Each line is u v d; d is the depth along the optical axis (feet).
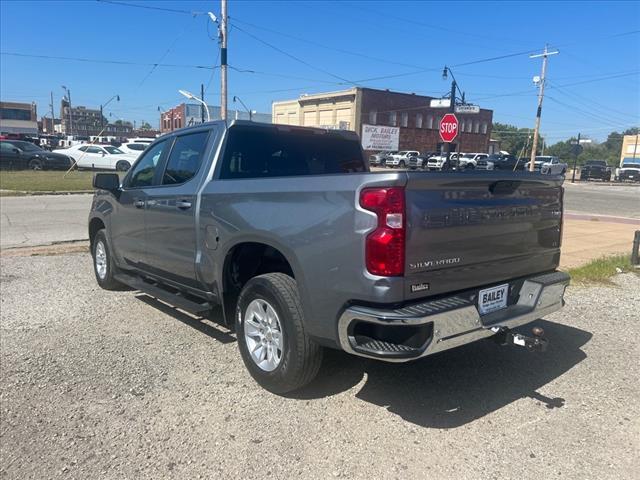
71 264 26.96
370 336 11.01
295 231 11.60
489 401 12.69
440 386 13.46
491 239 11.89
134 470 9.82
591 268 26.37
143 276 18.98
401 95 196.03
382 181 10.14
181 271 15.99
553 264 14.16
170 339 16.40
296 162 16.44
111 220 20.20
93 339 16.35
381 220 10.15
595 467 10.09
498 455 10.43
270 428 11.31
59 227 38.96
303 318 11.81
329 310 11.09
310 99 203.92
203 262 14.78
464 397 12.87
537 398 12.88
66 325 17.60
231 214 13.46
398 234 10.12
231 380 13.57
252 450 10.49
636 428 11.53
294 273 11.75
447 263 10.97
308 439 10.90
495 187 11.88
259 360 13.05
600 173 161.38
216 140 15.28
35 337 16.47
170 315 18.72
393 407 12.30
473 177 11.14
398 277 10.21
